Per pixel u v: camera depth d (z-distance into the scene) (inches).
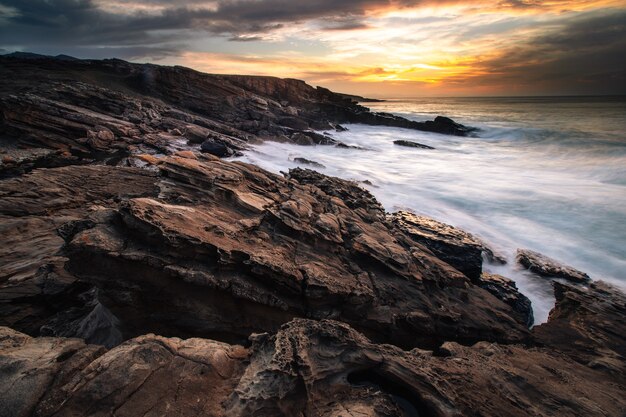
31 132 1000.2
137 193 650.8
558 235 719.1
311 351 233.0
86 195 615.2
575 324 411.2
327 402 209.9
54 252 434.0
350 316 368.8
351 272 409.1
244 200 461.4
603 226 743.7
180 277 317.4
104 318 343.6
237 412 187.3
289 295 350.6
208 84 2015.3
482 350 323.3
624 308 430.0
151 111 1424.7
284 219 437.4
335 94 3139.8
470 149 1759.4
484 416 224.7
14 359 195.0
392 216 703.1
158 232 326.0
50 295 374.3
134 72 2068.2
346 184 787.4
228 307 338.6
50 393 179.8
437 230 614.5
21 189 578.6
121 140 1090.7
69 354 210.8
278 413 192.9
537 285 556.4
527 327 424.8
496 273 598.5
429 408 222.8
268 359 219.1
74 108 1176.8
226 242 357.4
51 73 1697.8
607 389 280.1
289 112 2279.8
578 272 567.5
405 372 239.5
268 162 1204.5
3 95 1171.3
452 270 464.1
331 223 474.3
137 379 194.1
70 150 998.4
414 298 402.3
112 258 311.3
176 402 187.3
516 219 802.8
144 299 324.8
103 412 175.5
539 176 1151.0
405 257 448.1
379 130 2522.1
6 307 351.6
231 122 1822.1
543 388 266.5
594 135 1743.4
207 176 473.4
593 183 1035.3
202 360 215.8
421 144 1830.7
